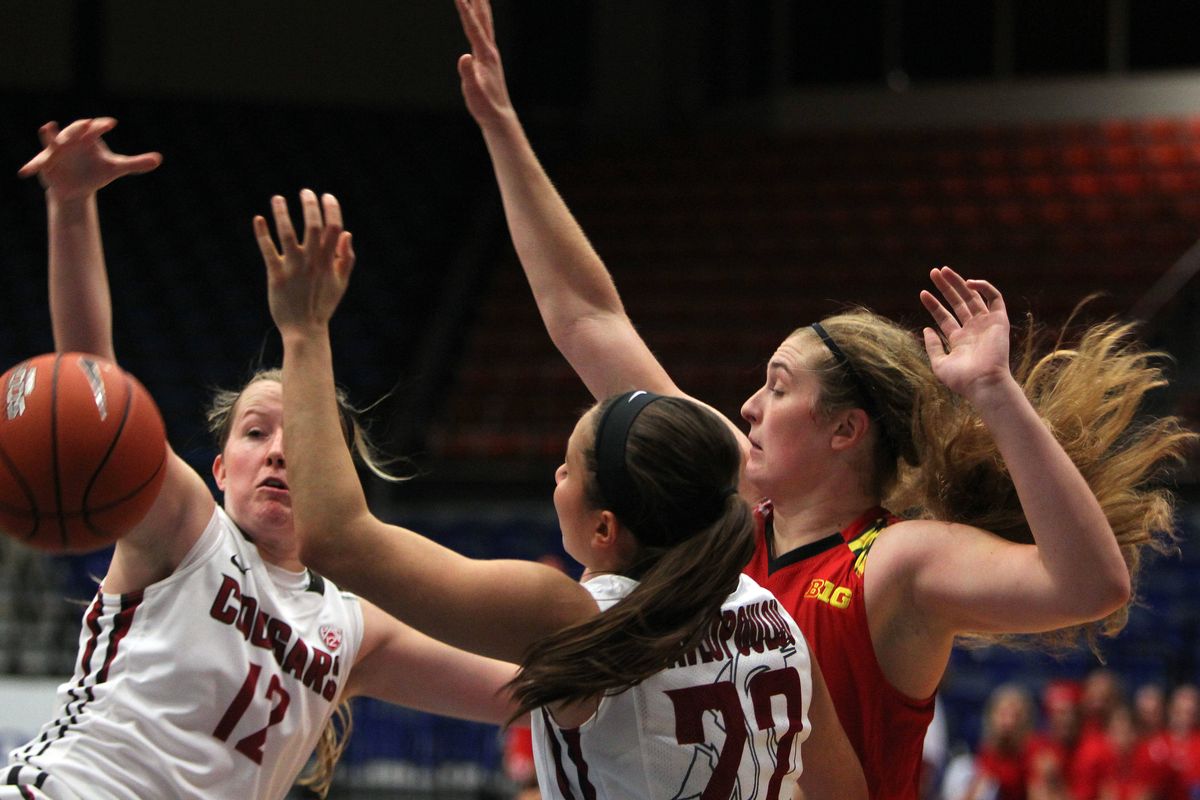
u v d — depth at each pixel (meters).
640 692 2.26
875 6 19.81
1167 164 17.94
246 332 15.62
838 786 2.57
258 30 20.30
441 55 20.45
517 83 20.67
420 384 14.70
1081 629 3.06
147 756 2.86
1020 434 2.37
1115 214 17.05
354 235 17.62
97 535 2.53
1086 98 19.02
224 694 2.92
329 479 2.25
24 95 19.55
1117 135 18.56
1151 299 14.48
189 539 2.95
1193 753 8.88
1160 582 11.83
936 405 2.81
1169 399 12.59
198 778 2.89
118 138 18.98
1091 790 8.84
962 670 11.36
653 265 17.02
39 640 11.02
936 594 2.56
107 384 2.53
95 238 2.79
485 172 19.25
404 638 3.37
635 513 2.33
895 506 3.04
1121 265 15.84
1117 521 2.76
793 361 2.85
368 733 10.62
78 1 19.70
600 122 20.56
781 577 2.82
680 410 2.37
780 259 16.91
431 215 18.28
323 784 3.50
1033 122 19.12
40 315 15.48
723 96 20.75
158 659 2.89
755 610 2.45
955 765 9.09
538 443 13.99
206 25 20.22
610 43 20.66
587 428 2.40
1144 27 18.95
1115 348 3.22
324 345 2.38
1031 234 16.78
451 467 13.78
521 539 12.79
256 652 2.98
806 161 18.91
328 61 20.36
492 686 3.37
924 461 2.87
